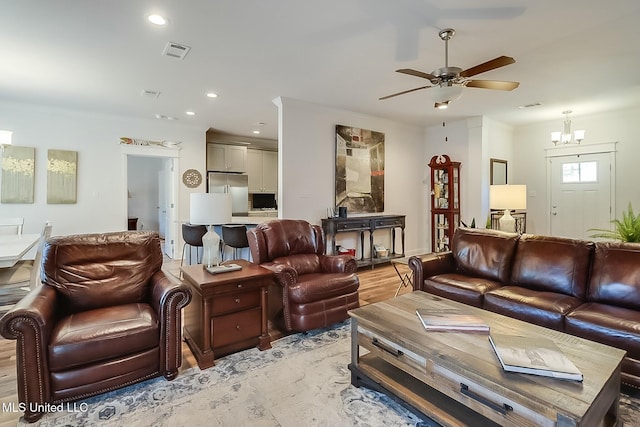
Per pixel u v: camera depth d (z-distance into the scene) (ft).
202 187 20.85
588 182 18.30
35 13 7.77
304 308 8.97
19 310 5.55
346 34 8.96
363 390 6.55
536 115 18.15
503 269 9.73
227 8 7.66
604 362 4.73
